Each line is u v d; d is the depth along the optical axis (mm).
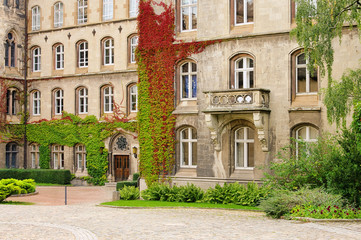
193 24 33406
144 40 34281
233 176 31094
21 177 45750
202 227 18922
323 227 18734
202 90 32500
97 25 45594
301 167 25547
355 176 23250
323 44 23500
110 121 44281
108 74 44875
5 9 47562
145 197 31172
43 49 48531
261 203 23016
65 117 46750
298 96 29984
